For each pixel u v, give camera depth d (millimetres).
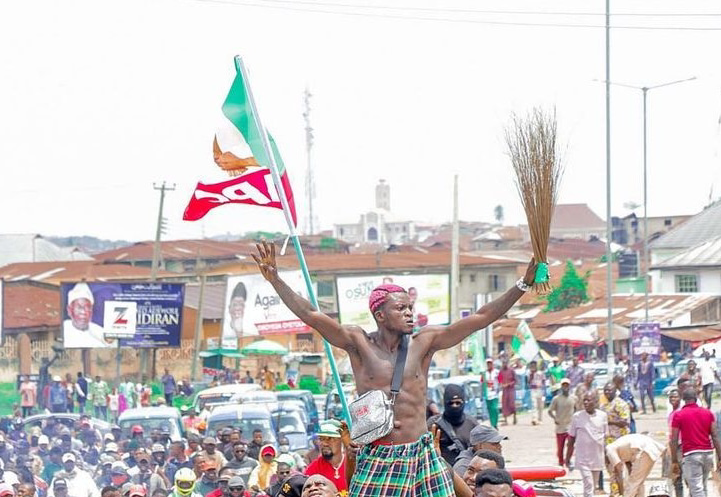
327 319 6871
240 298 53875
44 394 41094
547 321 78625
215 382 46250
